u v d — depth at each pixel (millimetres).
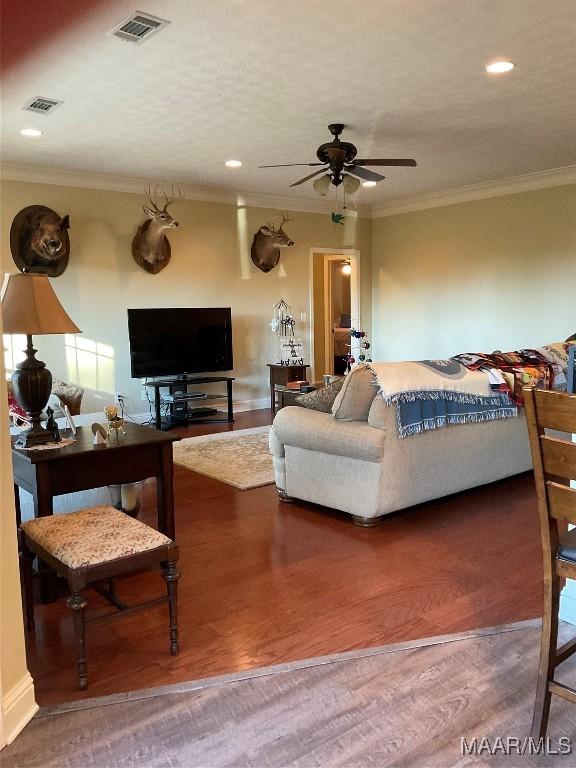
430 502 3957
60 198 6156
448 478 3789
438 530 3477
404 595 2707
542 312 6820
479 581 2832
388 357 8766
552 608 1734
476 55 3461
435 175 6637
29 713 1924
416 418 3475
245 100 4133
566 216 6484
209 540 3391
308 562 3080
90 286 6402
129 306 6676
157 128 4746
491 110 4434
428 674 2119
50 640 2393
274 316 7883
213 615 2562
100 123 4605
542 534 1722
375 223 8711
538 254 6781
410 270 8281
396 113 4477
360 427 3465
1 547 1833
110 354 6594
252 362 7746
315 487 3768
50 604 2693
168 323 6688
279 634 2402
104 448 2730
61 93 3949
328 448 3592
